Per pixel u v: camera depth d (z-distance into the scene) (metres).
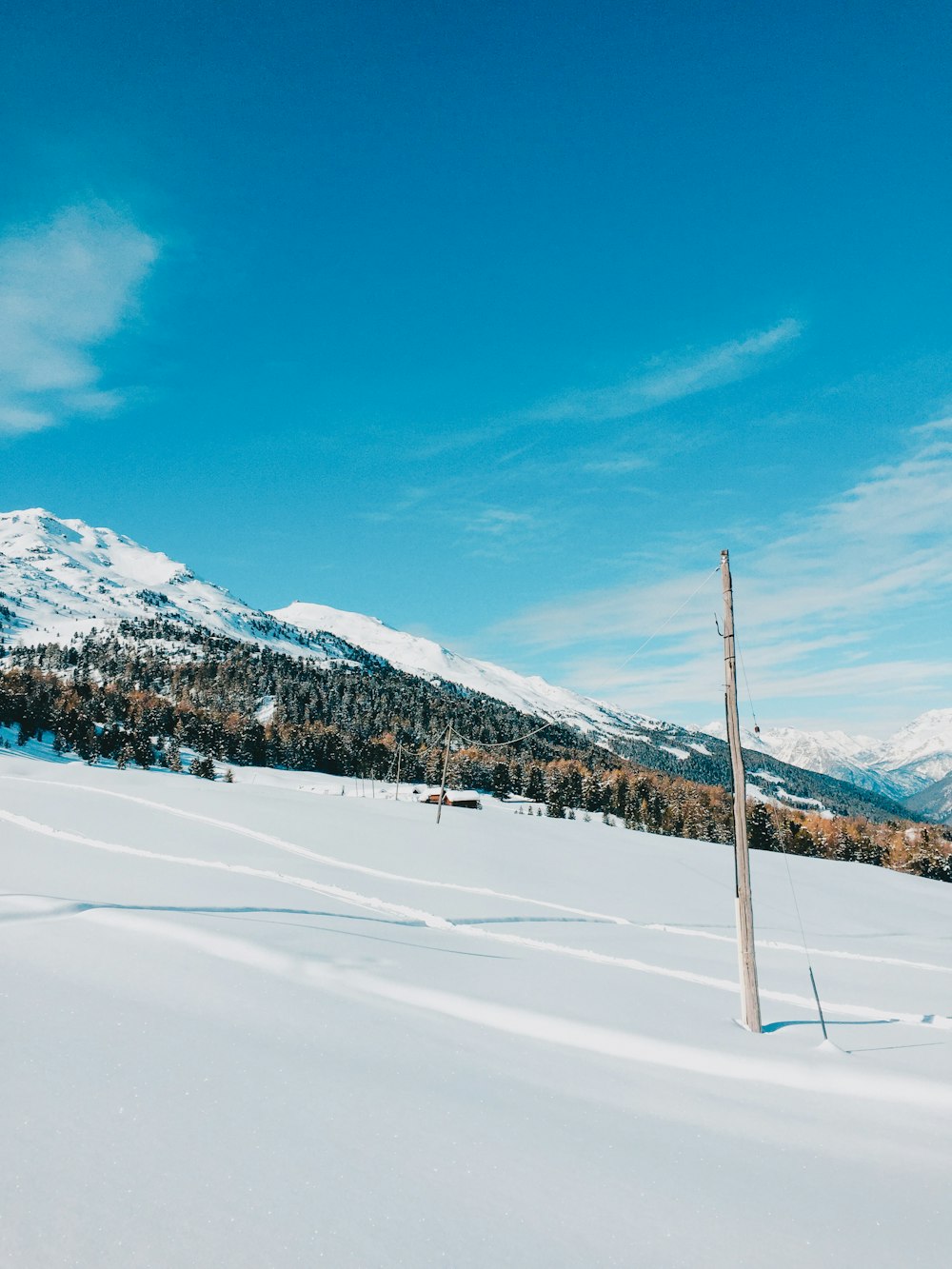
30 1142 4.77
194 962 9.72
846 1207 5.32
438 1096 6.45
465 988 10.62
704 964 17.41
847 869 43.25
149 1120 5.26
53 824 26.48
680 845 44.72
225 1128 5.29
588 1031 8.93
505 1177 5.15
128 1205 4.21
